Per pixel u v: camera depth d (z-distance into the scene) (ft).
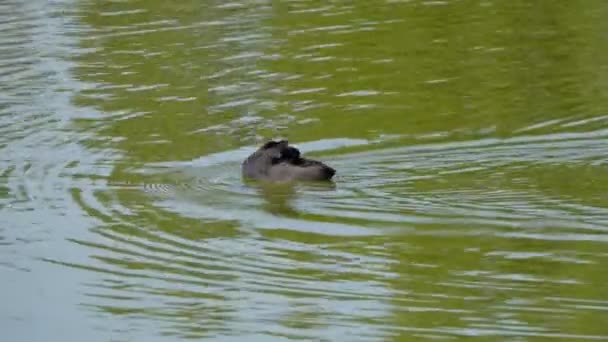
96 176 212.43
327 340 152.76
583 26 289.94
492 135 224.33
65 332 159.84
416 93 250.57
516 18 298.35
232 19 304.91
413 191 198.39
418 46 280.10
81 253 181.68
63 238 187.11
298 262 175.11
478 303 160.45
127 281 172.45
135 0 326.24
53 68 272.31
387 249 177.78
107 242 185.06
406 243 179.22
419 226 184.44
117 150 224.74
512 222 183.93
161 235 186.39
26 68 272.92
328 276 170.30
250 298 165.17
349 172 208.54
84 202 200.75
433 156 215.10
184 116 241.35
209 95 252.62
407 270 170.91
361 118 237.04
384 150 219.20
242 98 250.57
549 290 162.81
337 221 188.03
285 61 271.90
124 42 289.74
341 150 220.64
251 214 192.65
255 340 153.99
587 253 172.76
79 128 236.43
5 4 326.03
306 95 251.19
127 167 216.33
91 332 159.33
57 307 166.40
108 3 323.98
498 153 215.10
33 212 197.36
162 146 225.97
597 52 271.08
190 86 258.16
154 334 157.38
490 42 281.54
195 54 278.46
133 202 199.62
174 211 195.21
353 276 169.89
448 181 202.18
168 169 214.69
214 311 162.50
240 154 220.64
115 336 157.69
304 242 181.57
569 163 208.54
